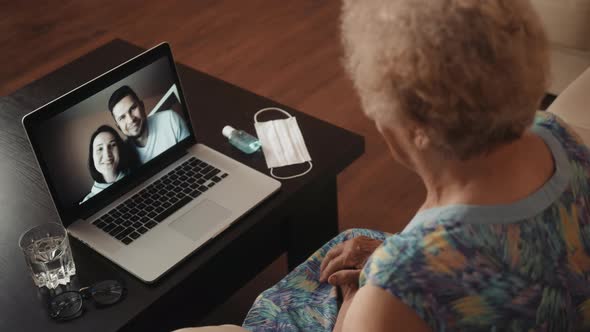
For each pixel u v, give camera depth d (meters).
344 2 0.90
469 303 0.82
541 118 0.97
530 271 0.83
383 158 2.61
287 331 1.41
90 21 3.53
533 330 0.84
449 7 0.77
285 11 3.52
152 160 1.68
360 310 0.83
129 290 1.42
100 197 1.60
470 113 0.77
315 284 1.53
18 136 1.88
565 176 0.88
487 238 0.81
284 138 1.79
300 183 1.66
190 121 1.74
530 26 0.79
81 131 1.53
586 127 1.92
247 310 2.10
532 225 0.83
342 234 1.62
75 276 1.46
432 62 0.76
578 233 0.87
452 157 0.84
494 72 0.76
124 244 1.50
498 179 0.84
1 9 3.65
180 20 3.50
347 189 2.50
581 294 0.88
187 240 1.50
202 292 1.65
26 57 3.29
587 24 2.46
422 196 2.45
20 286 1.45
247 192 1.62
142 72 1.62
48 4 3.68
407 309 0.81
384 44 0.79
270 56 3.20
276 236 1.79
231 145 1.77
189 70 2.09
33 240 1.48
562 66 2.64
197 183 1.65
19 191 1.69
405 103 0.80
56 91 2.05
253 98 1.95
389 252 0.83
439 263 0.81
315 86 2.98
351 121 2.78
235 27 3.42
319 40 3.28
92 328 1.35
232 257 1.68
